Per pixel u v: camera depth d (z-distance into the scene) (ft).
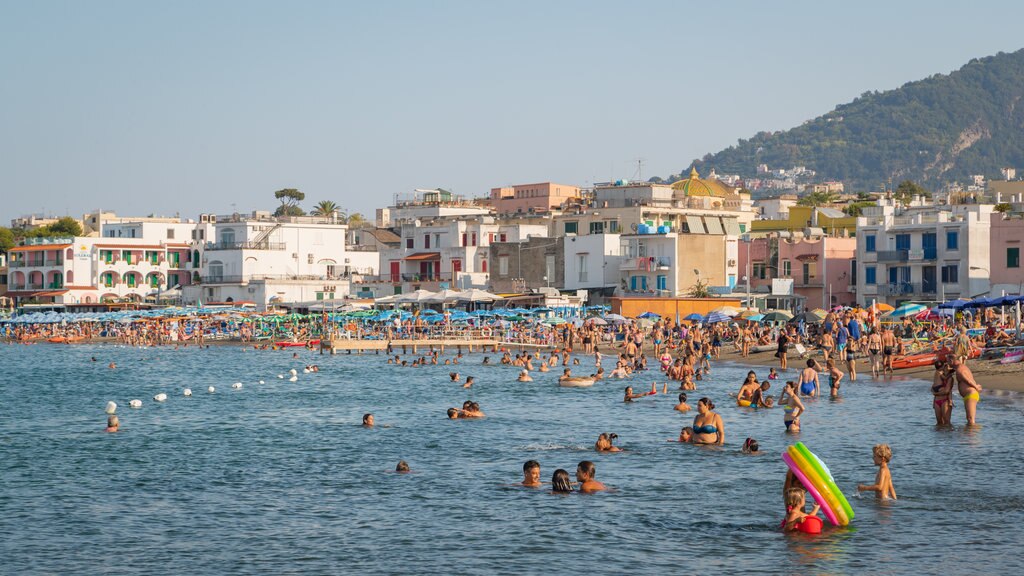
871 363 243.60
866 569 78.33
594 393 207.51
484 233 479.41
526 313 372.79
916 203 522.06
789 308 412.98
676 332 328.70
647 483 108.99
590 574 78.64
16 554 86.53
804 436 137.49
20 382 255.29
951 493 100.63
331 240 530.68
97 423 168.55
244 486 112.37
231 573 80.79
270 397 209.97
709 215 476.95
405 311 400.67
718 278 418.72
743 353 297.12
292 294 495.00
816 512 90.58
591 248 420.36
